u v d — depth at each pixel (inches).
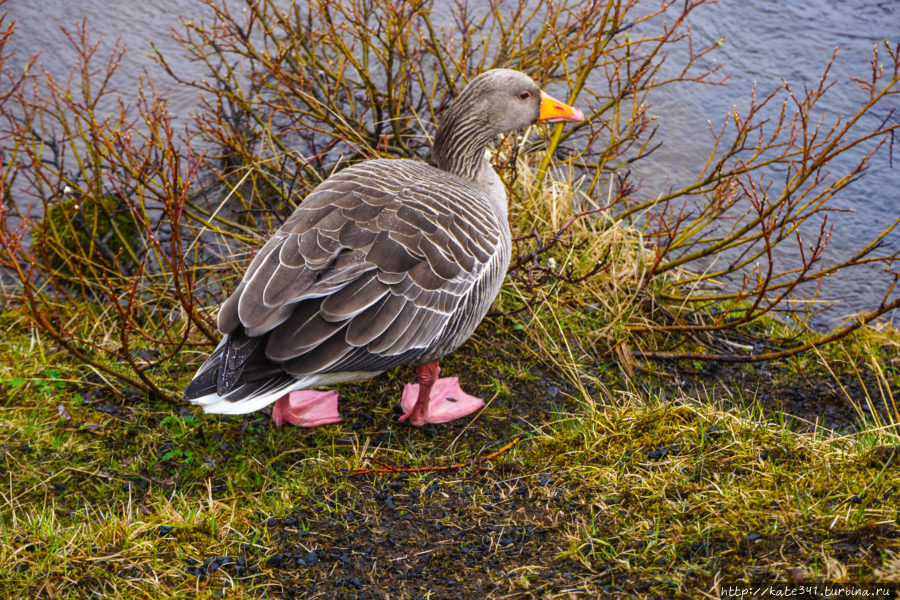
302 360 160.6
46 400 198.1
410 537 155.2
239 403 159.0
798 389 227.6
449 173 202.2
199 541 153.3
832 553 131.5
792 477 157.2
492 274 182.7
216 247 270.1
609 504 157.6
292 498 169.0
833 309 264.1
